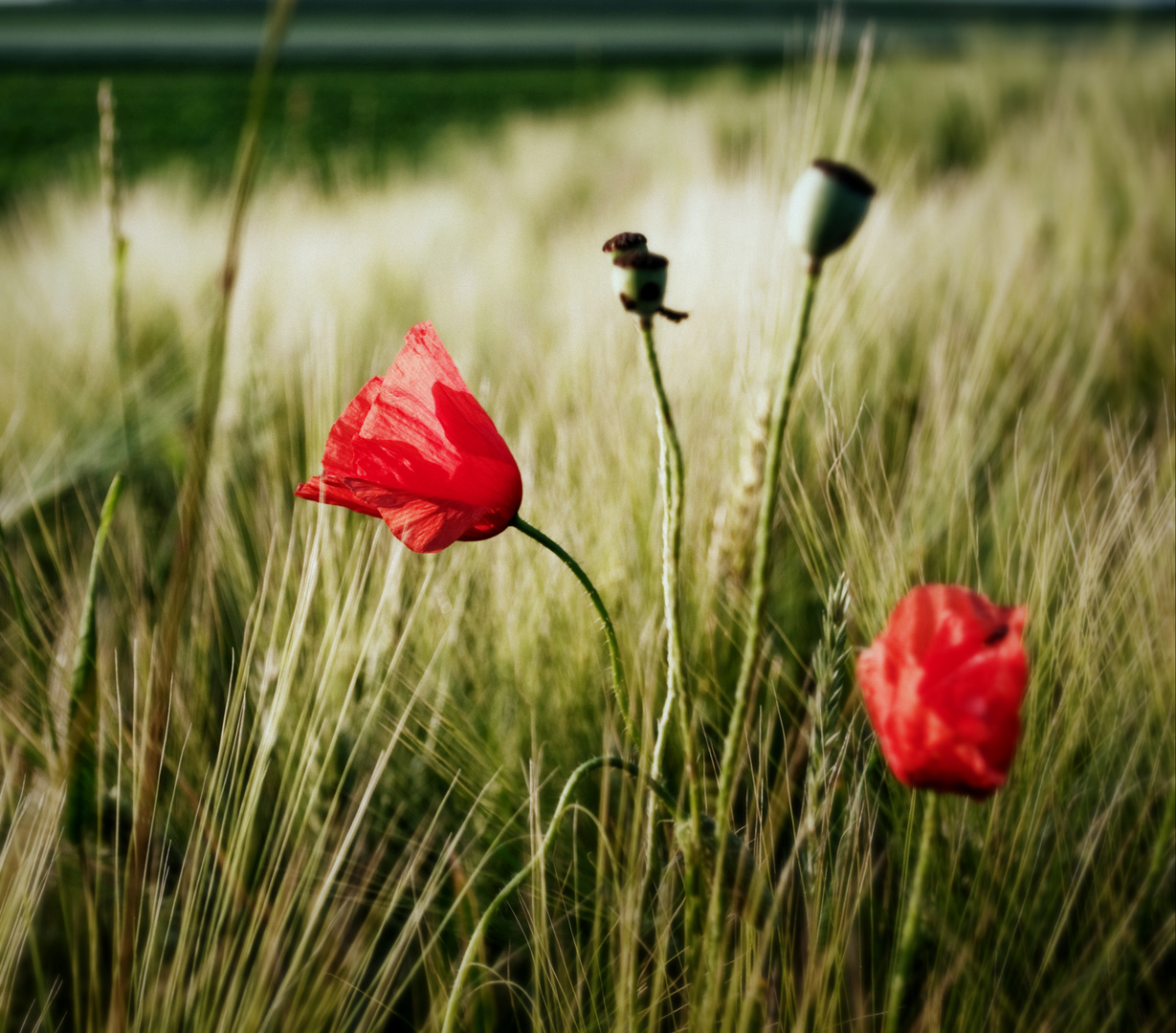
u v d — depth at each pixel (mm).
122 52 10391
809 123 945
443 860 585
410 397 490
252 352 976
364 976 667
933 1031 541
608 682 682
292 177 3756
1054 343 1342
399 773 730
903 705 440
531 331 1248
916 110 3705
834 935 536
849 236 405
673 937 589
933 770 443
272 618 761
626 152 3631
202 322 1611
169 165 4320
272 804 695
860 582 658
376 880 698
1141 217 1809
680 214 1589
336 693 694
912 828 579
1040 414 1049
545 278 1859
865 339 1098
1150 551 636
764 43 11211
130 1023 561
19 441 1342
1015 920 589
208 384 448
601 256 1495
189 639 724
